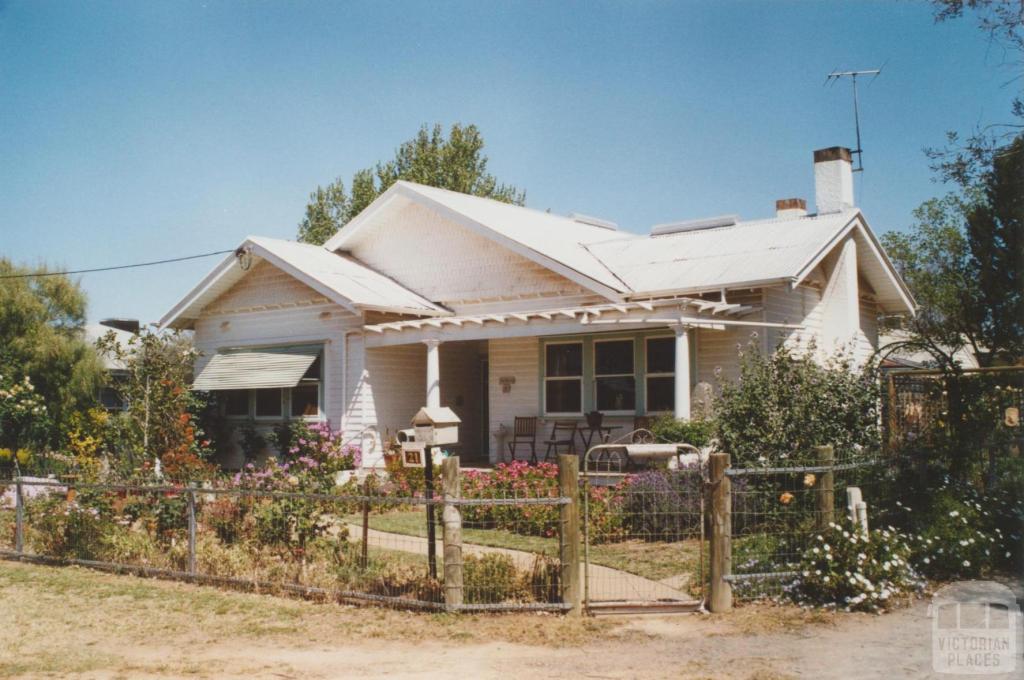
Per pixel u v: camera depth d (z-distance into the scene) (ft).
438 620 27.78
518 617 27.94
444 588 28.78
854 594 28.40
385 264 76.38
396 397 70.13
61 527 38.96
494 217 72.33
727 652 24.41
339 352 69.51
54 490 42.73
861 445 39.04
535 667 23.52
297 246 76.02
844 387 40.14
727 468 28.91
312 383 71.31
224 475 58.65
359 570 32.04
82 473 51.57
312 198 148.05
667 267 63.00
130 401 58.34
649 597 29.63
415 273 74.23
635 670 23.09
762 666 23.12
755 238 63.93
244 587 32.55
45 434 73.05
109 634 27.27
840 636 25.63
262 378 71.77
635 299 59.82
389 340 66.23
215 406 77.15
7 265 93.97
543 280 66.18
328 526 34.27
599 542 39.19
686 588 30.76
